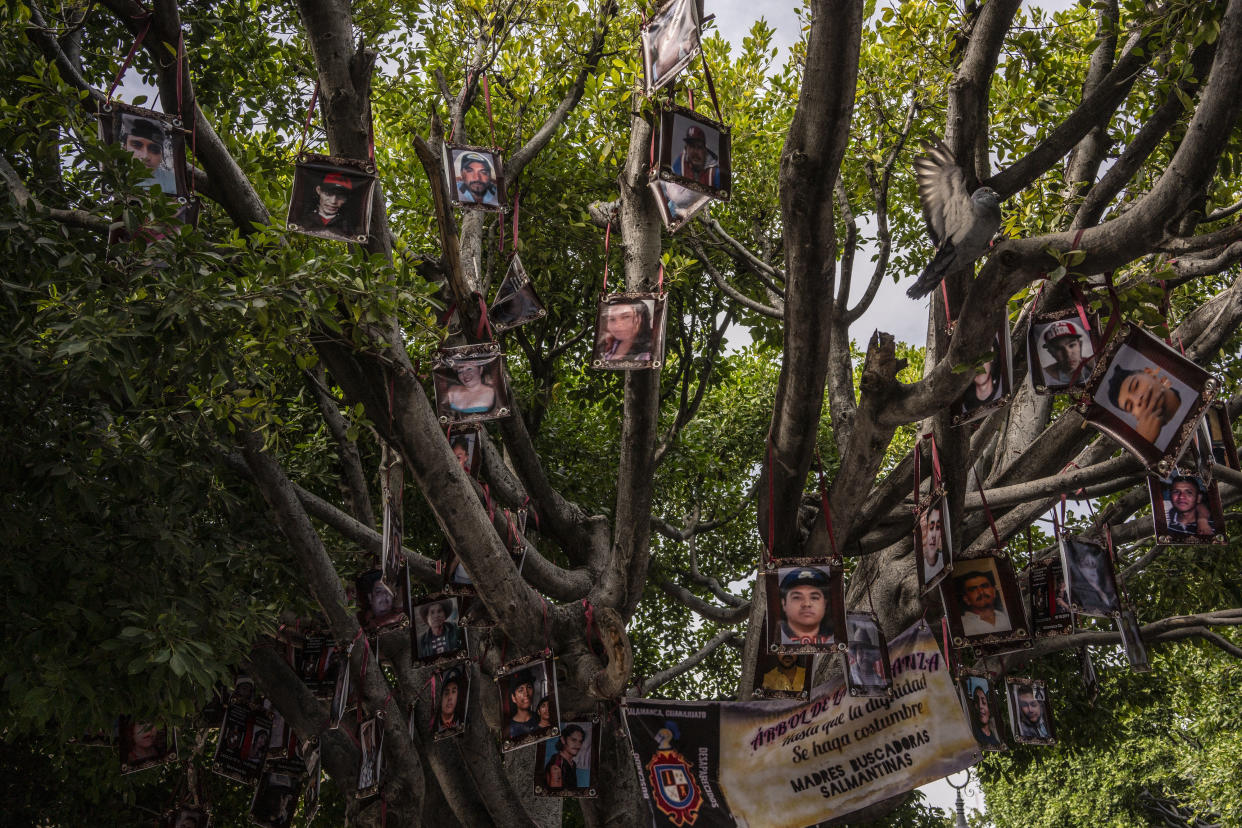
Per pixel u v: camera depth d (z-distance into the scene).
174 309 5.85
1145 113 9.20
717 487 16.44
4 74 7.39
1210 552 12.63
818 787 8.57
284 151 11.01
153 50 6.92
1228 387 11.80
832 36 6.10
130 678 6.64
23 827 11.58
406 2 11.72
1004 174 7.46
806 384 7.52
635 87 8.23
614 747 8.67
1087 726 13.80
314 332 6.76
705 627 16.44
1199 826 28.08
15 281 6.47
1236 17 5.18
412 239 12.36
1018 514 9.55
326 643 9.16
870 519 8.91
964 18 9.89
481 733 8.82
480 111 12.16
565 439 14.23
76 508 6.81
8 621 6.39
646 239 8.09
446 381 7.18
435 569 9.02
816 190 6.57
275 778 9.13
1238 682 21.22
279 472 7.92
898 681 8.86
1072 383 6.66
